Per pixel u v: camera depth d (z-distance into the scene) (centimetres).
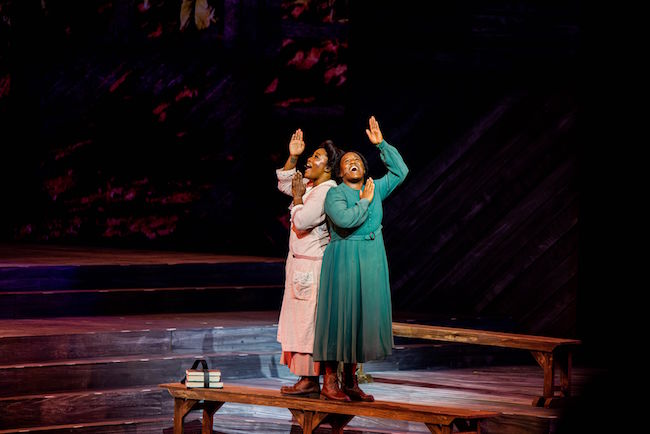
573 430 1091
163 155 1831
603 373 1331
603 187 1464
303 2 1692
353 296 959
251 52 1761
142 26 1823
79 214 1881
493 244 1518
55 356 1144
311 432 976
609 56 1452
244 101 1781
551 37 1486
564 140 1492
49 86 1883
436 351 1330
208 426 1054
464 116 1522
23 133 1900
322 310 970
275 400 989
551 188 1498
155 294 1402
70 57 1864
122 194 1855
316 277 1001
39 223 1908
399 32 1526
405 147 1534
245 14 1759
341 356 956
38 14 1875
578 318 1482
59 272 1377
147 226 1844
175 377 1167
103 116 1855
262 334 1273
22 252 1661
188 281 1473
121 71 1841
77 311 1349
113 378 1128
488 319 1480
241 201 1791
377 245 977
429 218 1536
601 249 1467
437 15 1514
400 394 1150
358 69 1549
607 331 1457
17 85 1897
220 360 1191
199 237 1816
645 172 1425
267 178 1753
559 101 1494
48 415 1066
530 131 1506
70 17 1855
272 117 1738
